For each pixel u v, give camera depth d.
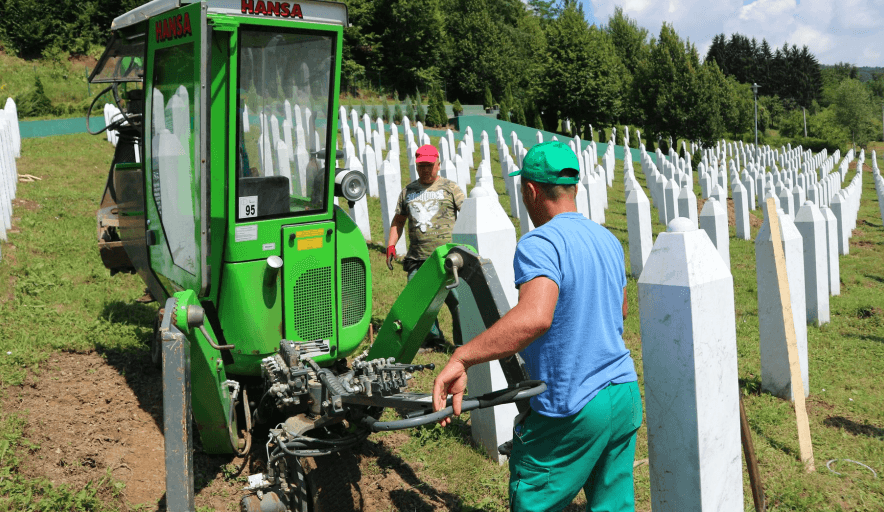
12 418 4.26
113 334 5.95
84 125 23.83
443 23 65.44
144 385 5.14
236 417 4.10
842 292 10.78
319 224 3.91
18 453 4.01
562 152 2.66
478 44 68.50
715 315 2.90
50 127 22.86
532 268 2.37
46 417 4.45
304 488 3.31
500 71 68.31
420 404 2.60
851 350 7.18
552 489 2.51
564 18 56.56
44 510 3.59
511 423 4.46
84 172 14.30
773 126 117.06
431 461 4.47
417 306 3.51
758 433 5.00
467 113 55.66
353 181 4.05
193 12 3.47
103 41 48.38
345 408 3.01
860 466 4.51
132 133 6.27
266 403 4.03
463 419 5.11
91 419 4.54
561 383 2.45
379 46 60.25
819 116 93.12
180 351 2.42
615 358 2.52
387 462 4.46
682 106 57.56
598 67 56.09
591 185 14.27
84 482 3.91
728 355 2.98
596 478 2.64
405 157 22.44
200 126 3.47
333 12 3.81
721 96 63.16
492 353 2.26
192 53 3.57
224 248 3.69
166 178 4.21
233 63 3.53
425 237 6.11
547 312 2.27
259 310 3.76
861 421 5.27
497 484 4.16
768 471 4.44
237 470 4.13
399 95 62.38
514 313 2.28
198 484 4.02
